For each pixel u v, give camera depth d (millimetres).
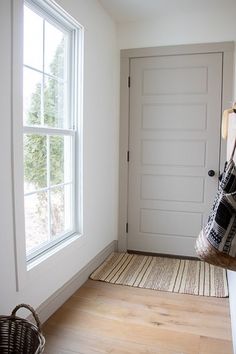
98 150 2955
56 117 2361
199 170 3232
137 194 3434
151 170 3369
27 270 1859
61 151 2451
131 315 2170
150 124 3330
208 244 1118
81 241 2627
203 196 3246
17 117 1703
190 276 2826
